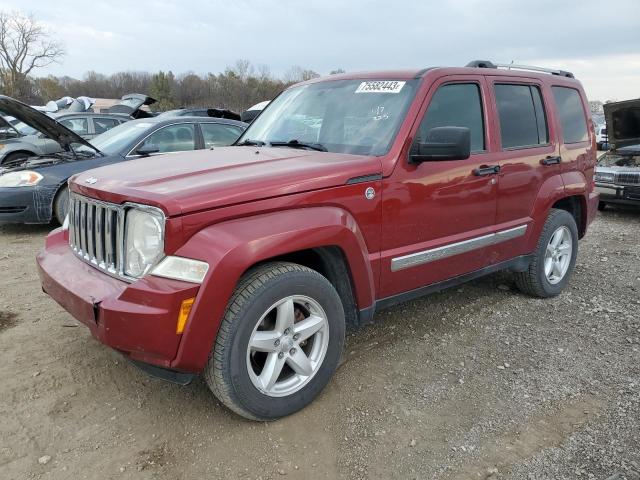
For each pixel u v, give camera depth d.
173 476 2.50
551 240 4.82
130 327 2.48
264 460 2.62
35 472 2.49
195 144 7.62
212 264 2.50
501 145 4.14
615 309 4.64
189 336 2.50
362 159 3.24
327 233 2.91
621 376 3.46
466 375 3.46
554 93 4.85
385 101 3.66
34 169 6.88
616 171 9.16
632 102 8.96
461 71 3.92
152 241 2.56
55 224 7.84
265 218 2.74
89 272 2.90
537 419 2.99
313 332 2.98
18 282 5.04
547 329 4.21
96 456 2.61
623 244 7.27
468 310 4.58
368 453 2.69
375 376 3.43
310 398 3.03
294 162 3.16
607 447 2.74
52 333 3.89
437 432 2.86
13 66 60.28
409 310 4.55
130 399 3.10
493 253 4.20
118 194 2.68
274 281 2.73
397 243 3.42
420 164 3.47
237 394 2.71
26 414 2.92
